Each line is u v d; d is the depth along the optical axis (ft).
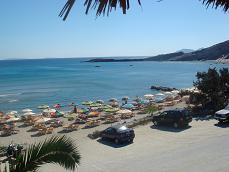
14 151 76.33
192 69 588.50
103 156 75.77
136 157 72.74
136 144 84.38
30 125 130.52
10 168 18.65
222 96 123.34
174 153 72.90
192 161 66.39
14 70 629.92
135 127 104.83
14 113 158.51
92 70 616.80
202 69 574.97
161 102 179.93
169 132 93.71
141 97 228.02
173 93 207.31
